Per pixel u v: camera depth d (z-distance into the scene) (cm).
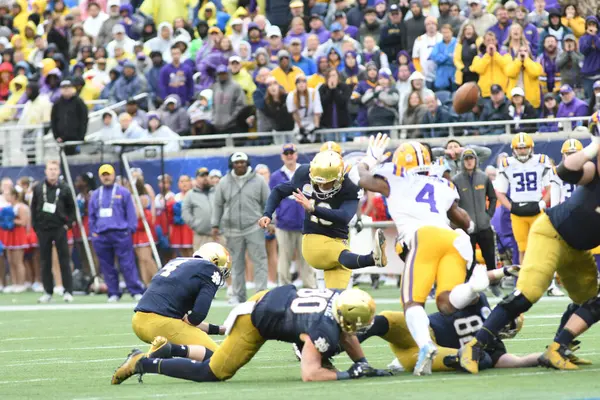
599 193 1758
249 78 5034
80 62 5878
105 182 4109
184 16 6031
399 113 4659
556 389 1584
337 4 5425
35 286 4981
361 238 3756
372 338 2597
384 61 5012
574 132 4322
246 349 1794
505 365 1866
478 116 4566
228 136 4825
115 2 6028
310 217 2261
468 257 1823
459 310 1842
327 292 1772
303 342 1780
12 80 5797
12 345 2636
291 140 4712
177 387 1764
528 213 3556
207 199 4266
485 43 4616
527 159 3556
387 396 1551
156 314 1983
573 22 4766
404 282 1819
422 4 5172
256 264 3650
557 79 4606
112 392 1733
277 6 5750
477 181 3547
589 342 2284
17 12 6531
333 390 1636
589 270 1845
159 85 5341
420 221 1855
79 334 2872
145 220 4566
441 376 1764
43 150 5209
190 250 4669
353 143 4519
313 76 4919
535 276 1781
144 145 4684
